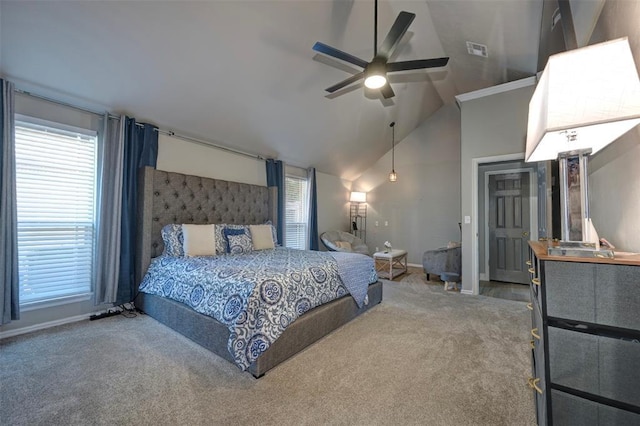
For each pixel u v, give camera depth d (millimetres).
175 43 2619
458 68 4148
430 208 6320
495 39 3049
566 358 1145
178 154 3693
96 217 2934
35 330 2520
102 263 2926
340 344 2330
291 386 1752
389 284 4543
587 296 1110
